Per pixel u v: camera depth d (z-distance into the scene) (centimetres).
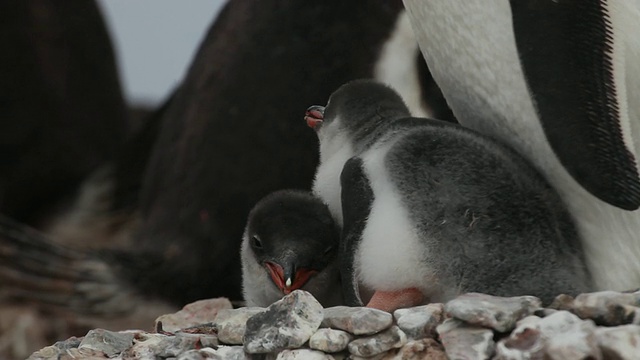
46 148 2594
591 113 993
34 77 2594
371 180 1023
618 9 1007
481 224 1007
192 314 1238
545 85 1003
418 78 1644
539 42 1005
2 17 2577
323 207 1111
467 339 932
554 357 901
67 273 2011
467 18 1060
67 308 1997
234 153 1841
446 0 1065
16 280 2025
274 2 1809
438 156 1021
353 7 1736
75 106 2662
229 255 1883
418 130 1038
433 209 1005
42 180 2589
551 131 1004
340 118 1121
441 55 1095
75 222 2325
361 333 952
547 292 1003
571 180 1060
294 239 1091
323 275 1098
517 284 1004
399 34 1692
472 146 1029
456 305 941
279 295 1111
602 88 994
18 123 2575
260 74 1809
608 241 1081
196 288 1917
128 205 2288
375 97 1117
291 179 1828
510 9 1033
